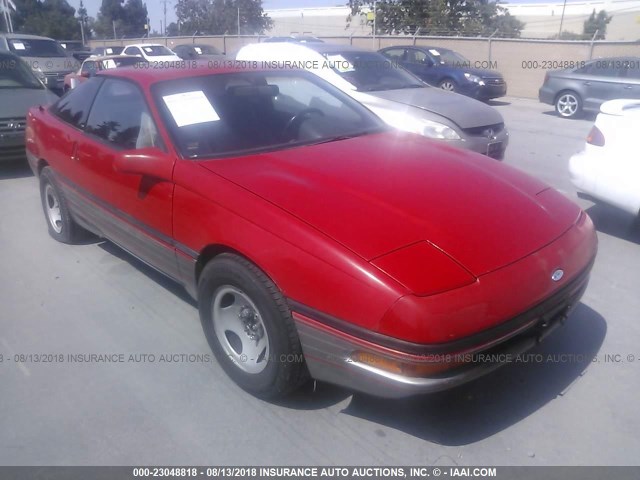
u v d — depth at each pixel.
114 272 4.80
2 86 8.33
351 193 3.05
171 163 3.44
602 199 5.24
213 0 41.59
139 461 2.81
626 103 5.26
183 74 4.06
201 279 3.26
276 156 3.52
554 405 3.12
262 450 2.86
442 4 27.33
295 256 2.76
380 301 2.52
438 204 2.99
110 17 66.75
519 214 3.04
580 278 3.06
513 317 2.68
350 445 2.88
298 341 2.88
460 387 3.26
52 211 5.43
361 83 7.67
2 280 4.69
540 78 18.78
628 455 2.79
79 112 4.67
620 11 45.22
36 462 2.81
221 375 3.43
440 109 6.78
